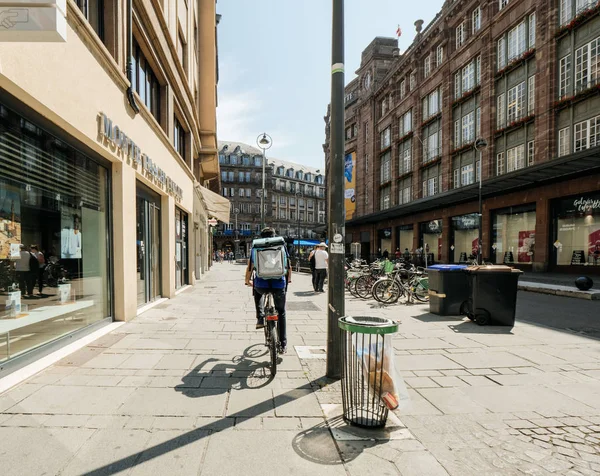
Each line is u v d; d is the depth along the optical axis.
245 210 83.56
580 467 2.40
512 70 22.80
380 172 42.75
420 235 33.16
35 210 4.50
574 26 18.38
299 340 5.56
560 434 2.84
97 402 3.22
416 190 33.81
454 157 28.83
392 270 11.96
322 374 4.03
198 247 18.33
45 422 2.85
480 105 25.31
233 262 52.47
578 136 18.41
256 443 2.60
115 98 6.32
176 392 3.48
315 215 99.44
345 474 2.27
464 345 5.42
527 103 21.58
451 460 2.46
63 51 4.54
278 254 4.50
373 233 42.47
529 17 21.53
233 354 4.74
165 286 10.33
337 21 3.96
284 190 91.19
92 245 5.97
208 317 7.24
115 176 6.60
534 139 20.72
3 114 3.84
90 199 5.91
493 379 4.02
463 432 2.86
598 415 3.18
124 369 4.11
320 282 12.29
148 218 9.01
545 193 19.53
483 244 24.47
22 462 2.32
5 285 3.96
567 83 19.03
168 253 10.34
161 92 10.48
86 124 5.20
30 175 4.39
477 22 26.64
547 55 19.80
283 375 3.99
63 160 5.12
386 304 9.66
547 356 4.87
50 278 4.81
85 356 4.59
